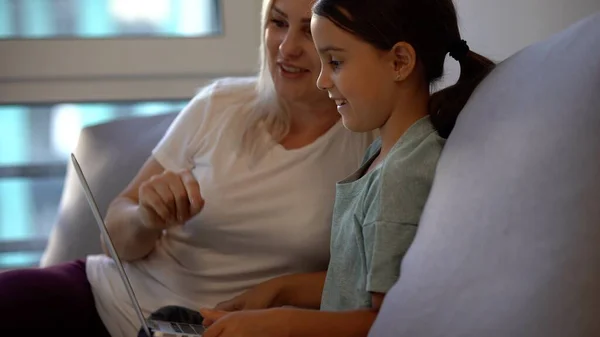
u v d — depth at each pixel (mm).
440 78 961
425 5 900
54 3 1993
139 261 1383
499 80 814
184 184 1232
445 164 811
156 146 1510
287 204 1241
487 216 699
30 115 2064
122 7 2020
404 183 859
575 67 695
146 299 1328
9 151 2082
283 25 1216
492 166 729
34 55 1975
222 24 2029
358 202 940
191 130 1374
